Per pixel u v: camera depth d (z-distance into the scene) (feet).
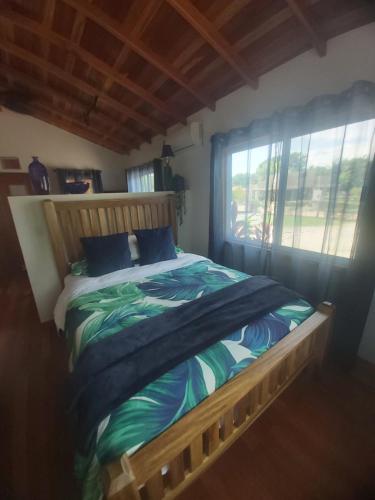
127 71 7.57
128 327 4.11
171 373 3.05
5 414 4.56
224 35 5.48
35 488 3.39
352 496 3.24
